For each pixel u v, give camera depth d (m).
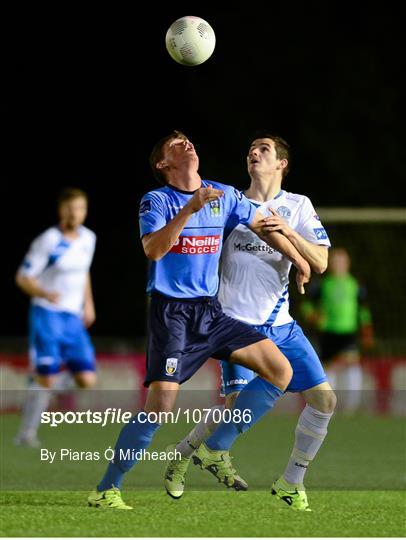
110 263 94.38
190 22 26.56
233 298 26.36
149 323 24.41
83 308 44.06
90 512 23.66
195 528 21.61
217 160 99.25
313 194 100.00
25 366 61.97
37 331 41.88
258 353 24.36
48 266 41.91
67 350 42.38
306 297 66.69
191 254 24.22
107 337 93.06
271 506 25.64
